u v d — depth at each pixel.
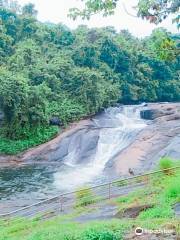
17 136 34.06
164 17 6.01
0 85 33.59
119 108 42.28
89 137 33.09
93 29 51.03
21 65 41.09
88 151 31.83
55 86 39.94
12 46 47.59
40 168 29.55
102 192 18.28
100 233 9.52
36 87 35.12
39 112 34.41
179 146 26.81
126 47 51.12
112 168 27.48
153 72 52.22
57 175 27.30
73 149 32.28
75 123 37.19
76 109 38.16
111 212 14.03
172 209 12.48
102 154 31.86
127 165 26.88
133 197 15.60
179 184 14.27
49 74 40.38
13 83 33.81
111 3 6.59
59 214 15.84
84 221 13.30
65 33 51.19
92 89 39.72
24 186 24.61
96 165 30.09
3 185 24.92
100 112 41.38
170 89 53.06
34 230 13.05
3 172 28.50
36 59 43.47
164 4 5.95
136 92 49.34
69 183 25.09
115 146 32.28
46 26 51.81
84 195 17.67
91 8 6.73
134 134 32.31
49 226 13.02
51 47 49.31
